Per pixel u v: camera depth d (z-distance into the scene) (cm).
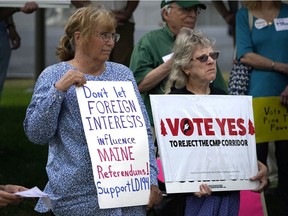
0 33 784
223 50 2095
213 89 475
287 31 640
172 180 432
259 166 461
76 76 397
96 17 403
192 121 443
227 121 450
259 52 643
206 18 2420
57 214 409
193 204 448
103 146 399
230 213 456
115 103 409
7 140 989
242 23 648
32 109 406
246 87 648
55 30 2239
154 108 439
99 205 395
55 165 407
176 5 565
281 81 639
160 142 435
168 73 547
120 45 757
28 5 640
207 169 440
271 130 624
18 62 2089
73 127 403
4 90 1593
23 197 392
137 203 404
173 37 575
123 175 401
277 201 713
